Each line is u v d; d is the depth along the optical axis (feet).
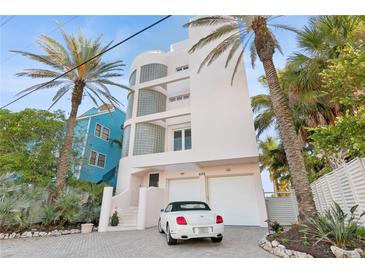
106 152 66.64
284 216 41.93
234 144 38.78
